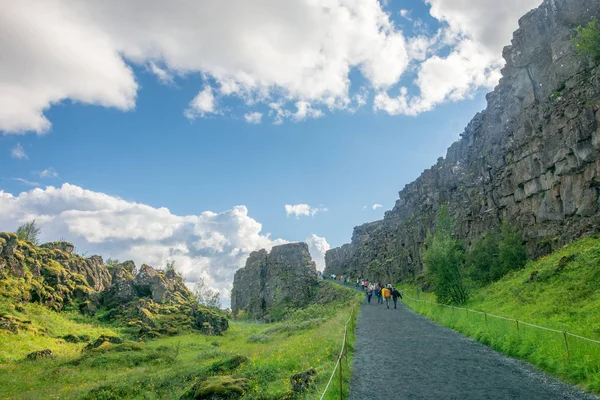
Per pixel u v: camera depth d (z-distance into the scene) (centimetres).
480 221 5234
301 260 11688
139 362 3158
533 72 4797
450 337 2241
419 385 1357
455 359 1698
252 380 1812
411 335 2370
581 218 3538
